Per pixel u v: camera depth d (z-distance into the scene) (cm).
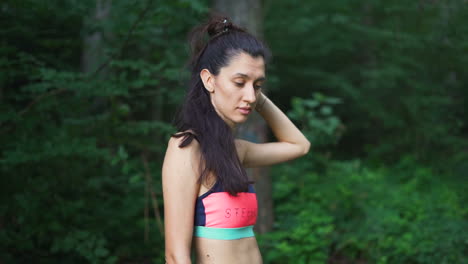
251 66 140
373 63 745
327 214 445
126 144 359
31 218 310
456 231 395
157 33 358
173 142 141
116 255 367
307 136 472
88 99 327
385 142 732
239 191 142
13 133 291
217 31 154
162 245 386
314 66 813
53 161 299
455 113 777
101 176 383
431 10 621
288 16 699
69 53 353
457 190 556
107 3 369
